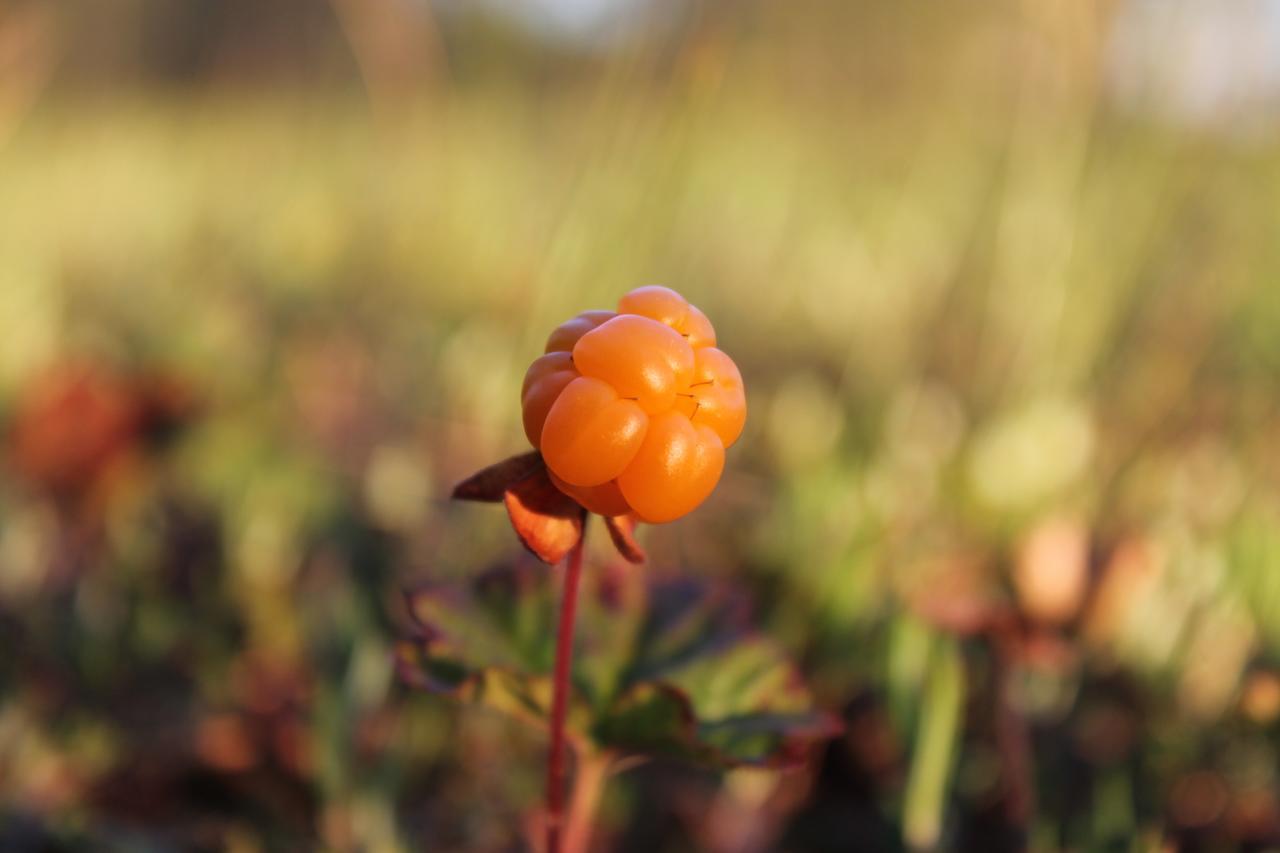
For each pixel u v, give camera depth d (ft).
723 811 0.85
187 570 1.07
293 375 1.63
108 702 0.91
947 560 1.03
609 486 0.54
